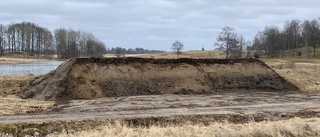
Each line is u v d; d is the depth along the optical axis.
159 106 19.97
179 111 17.98
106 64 27.38
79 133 12.27
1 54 113.81
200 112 17.66
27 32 121.38
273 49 94.31
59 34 112.12
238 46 61.41
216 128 12.43
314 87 31.45
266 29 95.75
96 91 24.69
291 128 12.31
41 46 123.25
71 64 25.53
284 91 29.44
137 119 15.30
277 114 17.67
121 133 11.66
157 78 27.89
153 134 11.51
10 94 23.95
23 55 115.81
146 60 29.25
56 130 13.20
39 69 51.91
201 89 27.81
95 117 15.62
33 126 13.12
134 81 26.88
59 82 23.81
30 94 23.66
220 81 29.50
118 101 22.03
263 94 26.78
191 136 11.40
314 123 13.63
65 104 20.70
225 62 31.77
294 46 107.94
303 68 45.09
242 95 25.94
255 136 11.81
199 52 109.00
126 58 28.69
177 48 89.69
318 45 106.56
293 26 106.00
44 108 19.06
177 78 28.42
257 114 17.36
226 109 18.98
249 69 31.73
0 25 117.06
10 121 14.14
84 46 111.38
